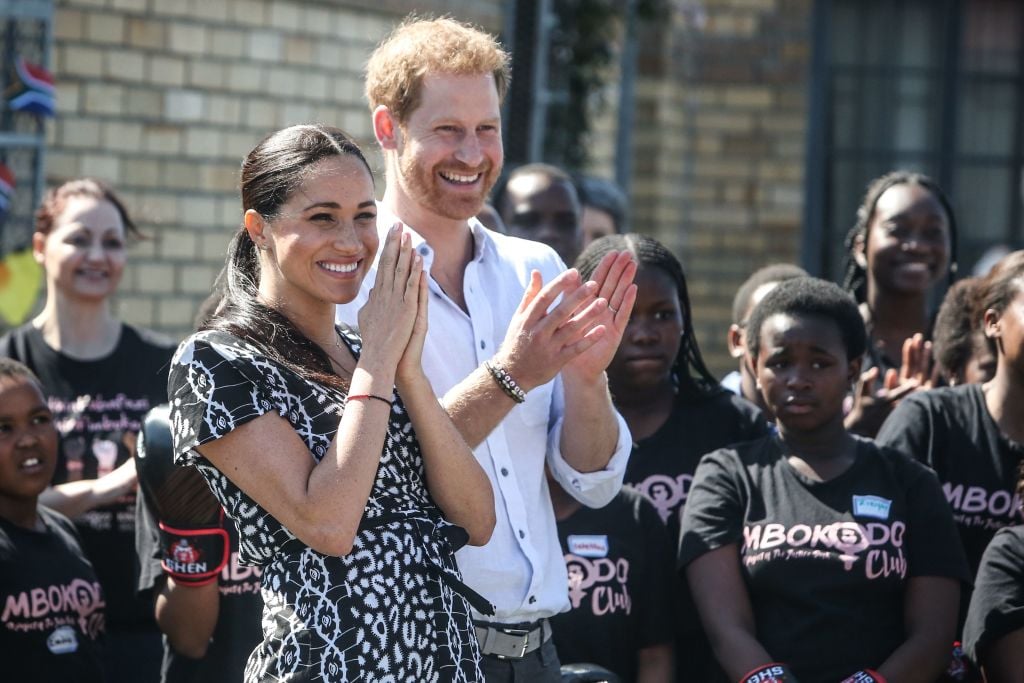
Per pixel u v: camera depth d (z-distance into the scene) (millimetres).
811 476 13242
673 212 32656
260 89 23766
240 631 13125
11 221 21062
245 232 10258
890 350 17875
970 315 16109
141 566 13086
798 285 13883
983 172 35531
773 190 32969
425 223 11469
